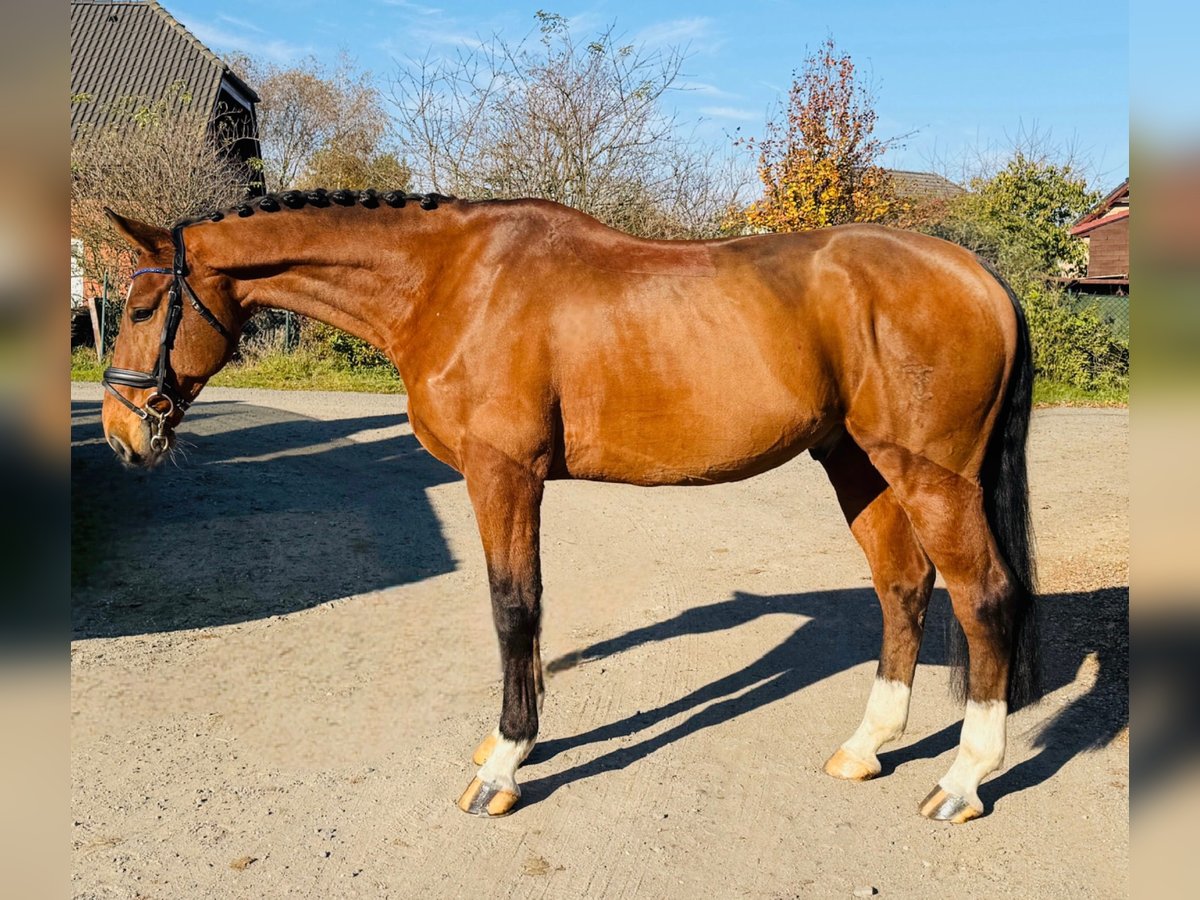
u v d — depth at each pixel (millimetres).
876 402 3025
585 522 7199
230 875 2736
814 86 16906
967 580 3053
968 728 3096
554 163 14664
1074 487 8031
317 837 2947
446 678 4164
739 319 2982
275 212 3217
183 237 3193
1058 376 14688
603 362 3014
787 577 5746
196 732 3623
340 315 3314
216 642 4539
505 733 3143
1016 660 3061
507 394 3012
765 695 4039
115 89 21453
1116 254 17828
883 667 3418
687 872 2785
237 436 10016
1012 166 22094
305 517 6988
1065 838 2934
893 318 2982
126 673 4148
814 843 2939
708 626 4898
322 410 12172
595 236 3158
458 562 5984
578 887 2707
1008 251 17344
